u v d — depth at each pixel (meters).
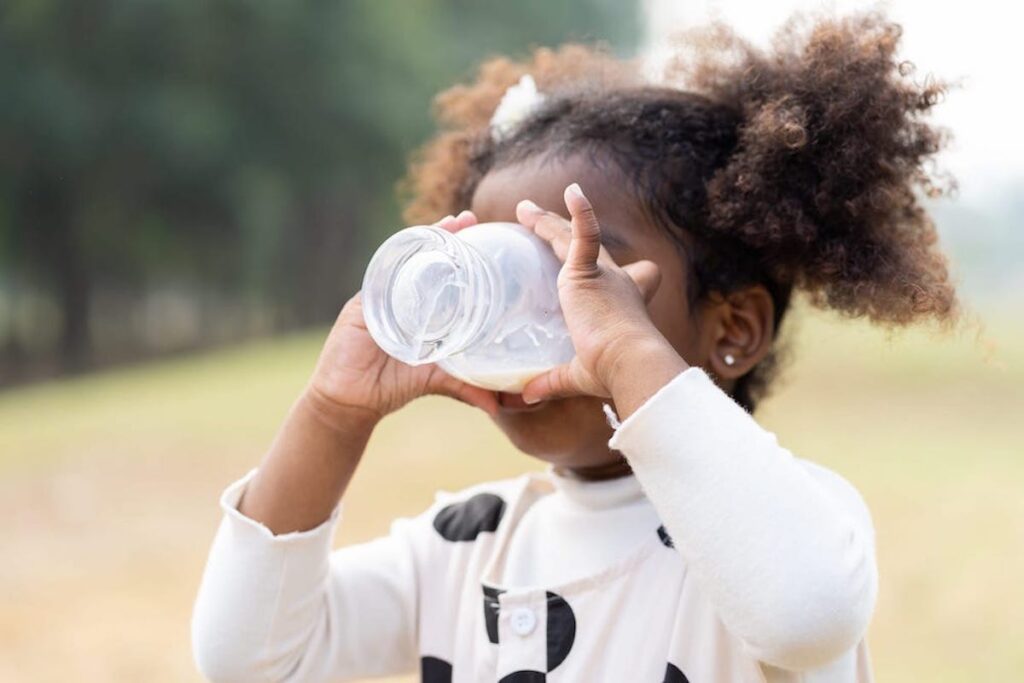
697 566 1.25
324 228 25.19
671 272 1.59
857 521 1.43
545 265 1.42
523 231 1.44
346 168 23.38
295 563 1.55
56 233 21.83
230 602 1.55
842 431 7.29
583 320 1.32
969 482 5.77
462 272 1.33
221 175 21.53
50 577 4.82
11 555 5.11
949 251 1.98
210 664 1.56
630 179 1.59
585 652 1.47
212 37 20.70
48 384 19.69
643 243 1.58
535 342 1.40
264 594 1.54
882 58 1.67
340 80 22.09
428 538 1.71
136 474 6.56
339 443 1.57
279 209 23.39
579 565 1.53
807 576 1.21
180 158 20.64
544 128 1.69
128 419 8.27
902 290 1.62
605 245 1.56
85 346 22.55
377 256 1.36
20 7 19.31
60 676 3.81
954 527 4.94
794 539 1.22
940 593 4.15
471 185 1.86
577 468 1.59
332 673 1.64
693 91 1.81
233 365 13.45
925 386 9.32
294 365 12.02
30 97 19.23
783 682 1.34
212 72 21.23
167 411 8.53
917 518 5.10
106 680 3.78
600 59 2.23
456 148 2.00
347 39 22.02
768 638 1.22
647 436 1.26
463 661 1.59
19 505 5.95
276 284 25.12
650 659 1.43
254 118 21.97
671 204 1.60
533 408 1.51
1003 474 5.92
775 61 1.75
